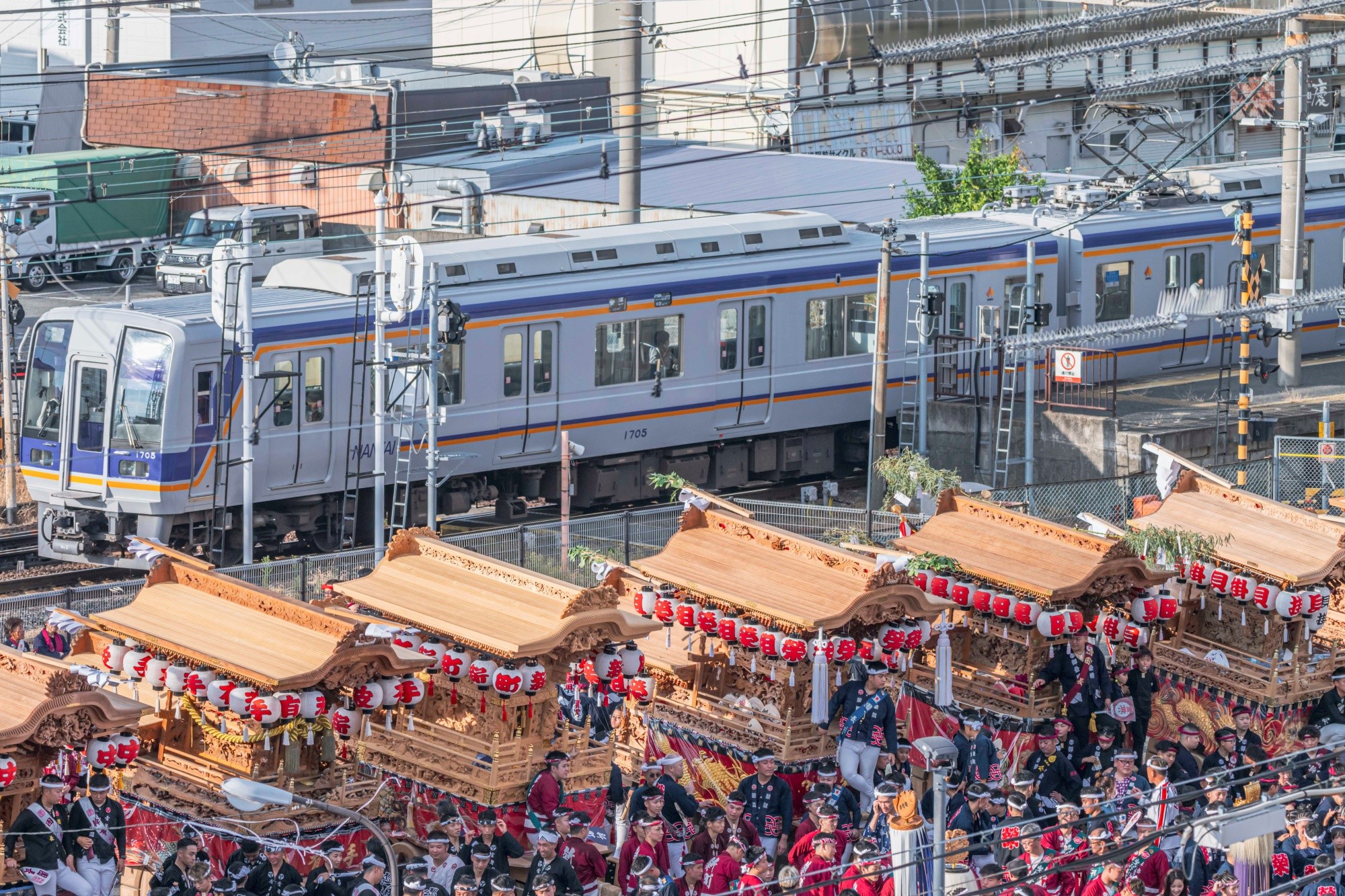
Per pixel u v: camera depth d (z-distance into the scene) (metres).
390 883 32.84
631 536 54.12
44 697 29.58
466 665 34.25
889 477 53.41
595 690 36.38
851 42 112.19
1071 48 87.88
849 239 71.69
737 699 39.31
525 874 33.94
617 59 124.94
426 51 141.62
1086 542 41.06
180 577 36.00
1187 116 117.94
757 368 68.25
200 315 57.38
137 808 34.25
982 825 34.75
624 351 64.88
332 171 106.75
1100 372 75.44
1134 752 37.00
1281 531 43.75
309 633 33.59
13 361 69.56
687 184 98.44
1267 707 42.84
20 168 105.25
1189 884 33.72
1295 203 72.75
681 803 35.19
